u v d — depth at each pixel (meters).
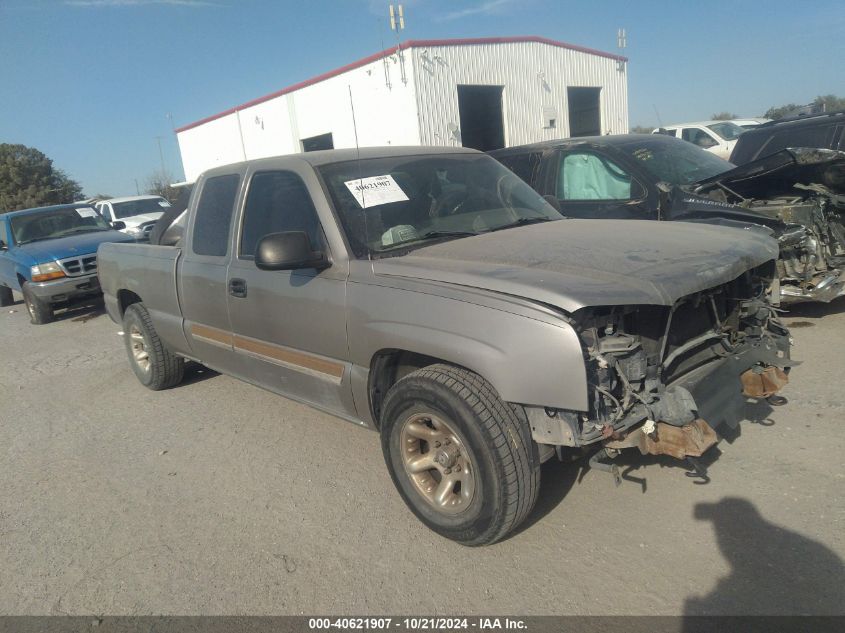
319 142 23.03
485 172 4.44
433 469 3.22
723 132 15.30
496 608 2.72
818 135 7.57
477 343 2.78
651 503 3.33
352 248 3.48
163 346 5.70
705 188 5.92
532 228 3.81
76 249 10.40
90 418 5.58
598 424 2.69
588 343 2.66
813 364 4.83
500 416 2.79
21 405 6.22
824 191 5.77
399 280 3.17
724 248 3.22
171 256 5.03
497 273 2.91
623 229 3.64
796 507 3.15
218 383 6.09
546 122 22.05
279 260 3.36
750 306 3.46
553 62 22.02
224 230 4.46
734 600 2.61
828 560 2.76
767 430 3.91
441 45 18.83
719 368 3.20
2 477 4.56
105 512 3.89
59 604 3.06
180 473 4.30
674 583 2.75
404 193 3.87
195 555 3.34
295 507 3.71
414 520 3.45
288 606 2.88
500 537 2.99
